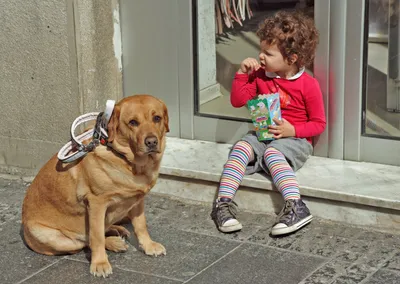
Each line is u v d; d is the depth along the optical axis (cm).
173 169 462
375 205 409
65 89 488
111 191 370
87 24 476
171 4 489
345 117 461
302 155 444
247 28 473
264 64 440
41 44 486
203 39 489
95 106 495
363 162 463
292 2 458
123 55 511
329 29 449
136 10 498
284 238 412
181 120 512
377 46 443
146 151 353
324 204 427
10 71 504
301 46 430
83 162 374
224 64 488
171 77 505
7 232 434
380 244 400
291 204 414
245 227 428
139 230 398
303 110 448
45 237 394
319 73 460
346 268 377
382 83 450
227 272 378
